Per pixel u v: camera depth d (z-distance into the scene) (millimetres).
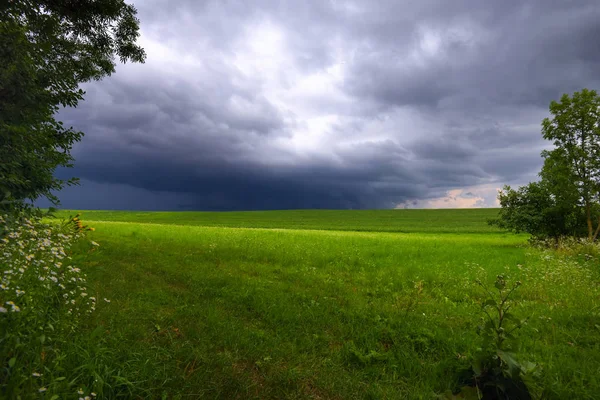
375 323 6461
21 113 7867
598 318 6723
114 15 14508
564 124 24422
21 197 7844
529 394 3582
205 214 94750
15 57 7469
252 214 96875
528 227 27125
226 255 14180
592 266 13344
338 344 5566
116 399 3494
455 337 5629
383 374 4543
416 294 8984
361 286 10008
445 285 10188
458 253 18391
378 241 25125
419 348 5395
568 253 17812
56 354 3512
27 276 4000
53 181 8695
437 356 5090
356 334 5883
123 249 13727
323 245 20375
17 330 3281
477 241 30141
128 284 8102
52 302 4277
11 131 7375
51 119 9078
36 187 8359
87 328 4941
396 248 20250
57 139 10305
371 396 4035
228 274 10289
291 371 4414
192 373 4188
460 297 8844
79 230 6469
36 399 2818
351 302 7875
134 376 3809
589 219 24250
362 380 4453
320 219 80750
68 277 4906
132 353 4262
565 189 24344
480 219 76625
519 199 28031
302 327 6105
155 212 99125
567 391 3932
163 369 4094
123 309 6078
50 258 4645
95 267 8523
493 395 3766
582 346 5613
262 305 7148
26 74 7789
